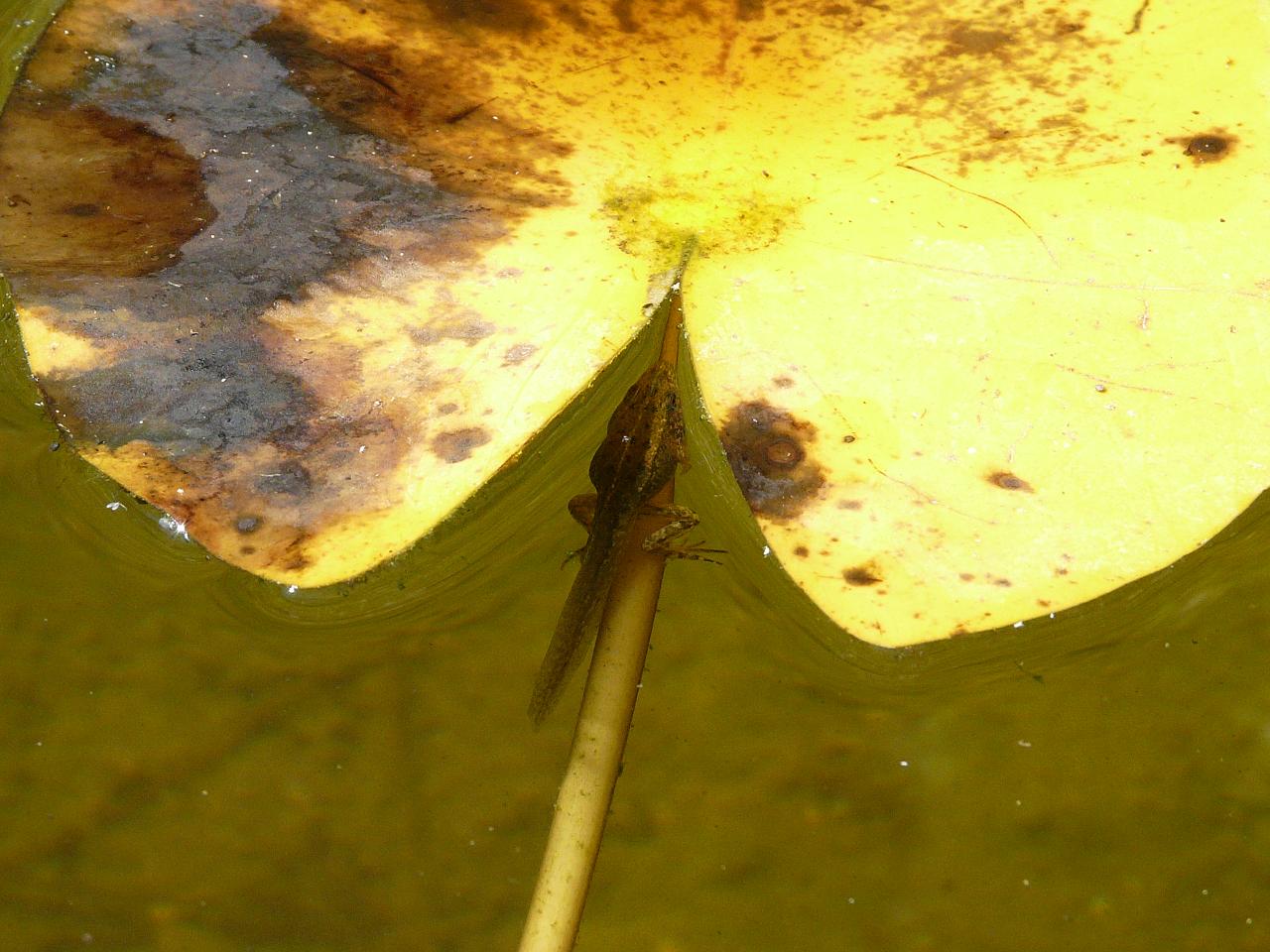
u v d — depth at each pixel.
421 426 0.42
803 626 0.42
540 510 0.42
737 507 0.42
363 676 0.42
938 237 0.43
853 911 0.41
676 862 0.41
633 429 0.42
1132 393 0.42
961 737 0.41
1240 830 0.41
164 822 0.41
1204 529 0.41
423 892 0.41
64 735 0.41
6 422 0.43
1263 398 0.42
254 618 0.42
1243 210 0.43
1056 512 0.41
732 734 0.42
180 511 0.41
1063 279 0.43
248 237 0.43
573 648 0.41
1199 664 0.42
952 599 0.41
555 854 0.40
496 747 0.41
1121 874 0.41
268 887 0.41
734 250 0.43
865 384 0.42
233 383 0.42
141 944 0.41
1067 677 0.42
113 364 0.42
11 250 0.43
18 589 0.42
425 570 0.42
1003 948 0.41
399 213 0.43
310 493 0.41
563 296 0.43
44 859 0.41
